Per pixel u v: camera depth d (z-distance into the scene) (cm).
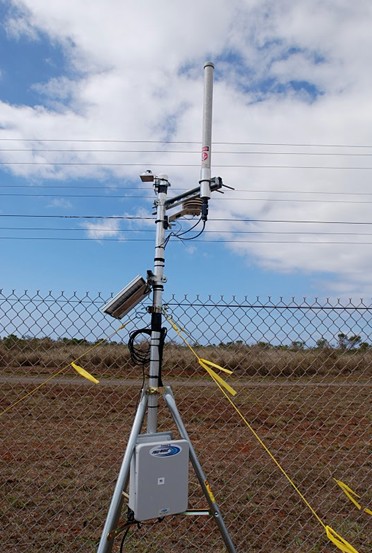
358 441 705
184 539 362
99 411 851
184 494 230
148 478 220
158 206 266
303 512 434
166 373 471
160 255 260
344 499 473
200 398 927
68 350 411
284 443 691
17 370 961
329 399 872
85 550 341
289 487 505
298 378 585
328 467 580
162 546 349
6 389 959
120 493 219
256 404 898
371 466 592
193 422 793
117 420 796
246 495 473
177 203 272
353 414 811
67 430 721
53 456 584
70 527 381
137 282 244
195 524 390
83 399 923
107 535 216
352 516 427
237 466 570
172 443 228
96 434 699
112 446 637
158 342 251
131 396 961
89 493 460
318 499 471
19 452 599
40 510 417
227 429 766
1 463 553
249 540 371
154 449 223
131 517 235
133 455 224
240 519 412
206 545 355
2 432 700
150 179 270
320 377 616
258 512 431
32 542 353
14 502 426
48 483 486
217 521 235
